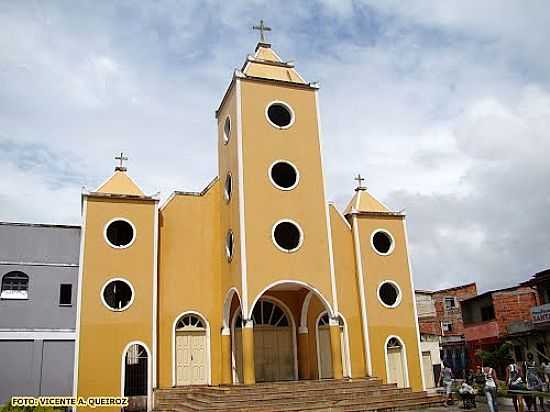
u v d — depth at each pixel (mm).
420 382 22578
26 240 22625
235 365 21438
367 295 22797
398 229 24359
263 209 20609
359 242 23422
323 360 22453
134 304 19891
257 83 22312
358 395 18500
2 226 22453
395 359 22797
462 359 38938
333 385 19062
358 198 24812
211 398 17516
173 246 21828
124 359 19219
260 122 21828
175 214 22234
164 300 21000
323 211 21578
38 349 21625
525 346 31625
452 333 42375
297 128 22391
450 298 43188
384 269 23484
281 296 22984
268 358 22234
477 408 18328
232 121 22188
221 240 22312
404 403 18469
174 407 18703
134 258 20375
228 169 22234
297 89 22984
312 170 22000
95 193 20516
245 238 19938
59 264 22781
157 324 20562
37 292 22188
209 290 21812
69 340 22094
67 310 22406
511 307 34875
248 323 19000
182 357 20922
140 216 20906
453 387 21719
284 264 20234
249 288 19422
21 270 22219
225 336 21031
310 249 20828
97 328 19234
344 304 22578
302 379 22219
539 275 30969
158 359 20266
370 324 22469
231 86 22547
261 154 21344
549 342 29234
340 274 22953
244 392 17484
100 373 18844
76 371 18625
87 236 20031
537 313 29359
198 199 22797
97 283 19688
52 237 23016
